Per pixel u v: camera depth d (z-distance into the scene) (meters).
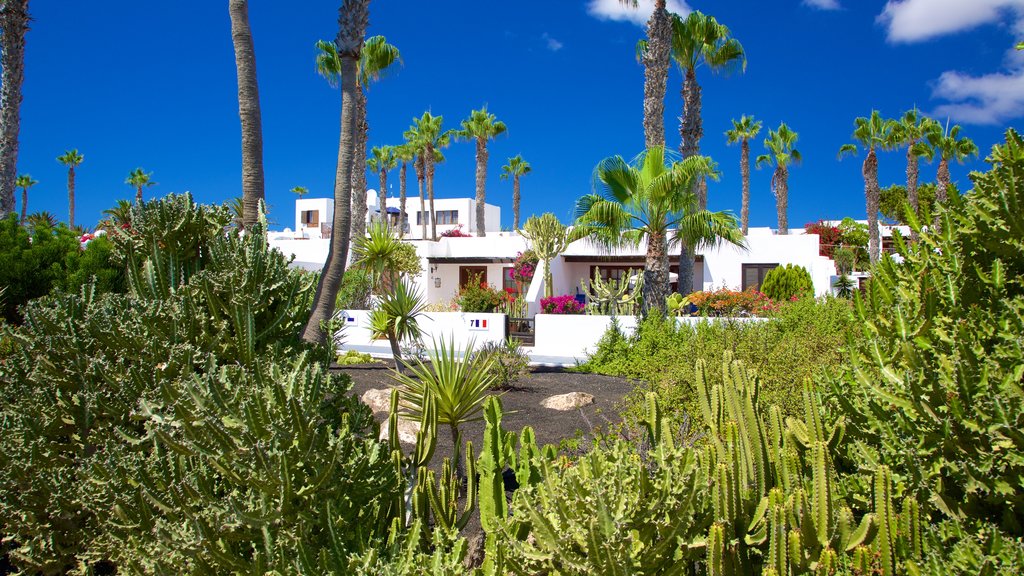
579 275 27.38
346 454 2.84
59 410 3.33
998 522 2.20
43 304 3.67
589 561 2.29
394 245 15.88
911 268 2.59
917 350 2.41
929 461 2.31
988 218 2.27
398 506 3.17
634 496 2.41
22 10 14.64
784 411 5.01
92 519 3.38
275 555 2.48
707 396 3.51
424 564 2.69
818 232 28.97
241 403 2.58
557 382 10.74
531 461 3.35
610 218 13.60
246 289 3.26
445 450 6.30
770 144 36.66
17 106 14.65
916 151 28.59
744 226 35.12
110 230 3.81
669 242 15.24
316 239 27.08
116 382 3.22
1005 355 2.12
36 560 3.25
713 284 22.55
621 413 6.40
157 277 3.54
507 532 2.68
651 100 17.70
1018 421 2.00
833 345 7.81
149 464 2.94
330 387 3.01
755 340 8.60
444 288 27.88
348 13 9.14
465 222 54.09
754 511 2.71
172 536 2.60
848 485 2.65
